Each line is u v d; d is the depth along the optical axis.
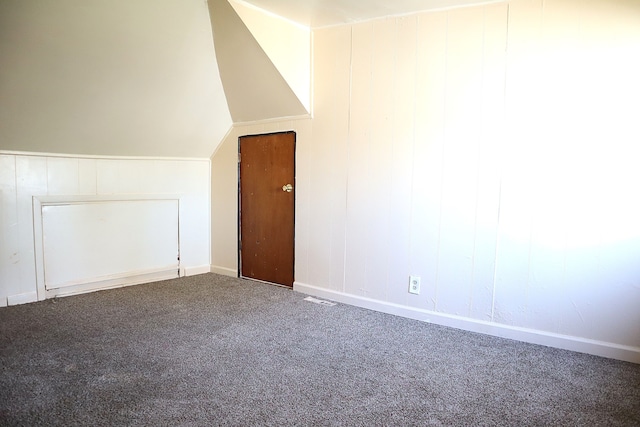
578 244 2.32
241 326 2.67
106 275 3.48
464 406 1.78
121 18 2.48
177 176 3.87
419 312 2.84
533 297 2.46
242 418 1.67
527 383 1.98
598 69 2.21
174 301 3.18
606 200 2.23
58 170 3.15
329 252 3.26
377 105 2.93
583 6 2.22
